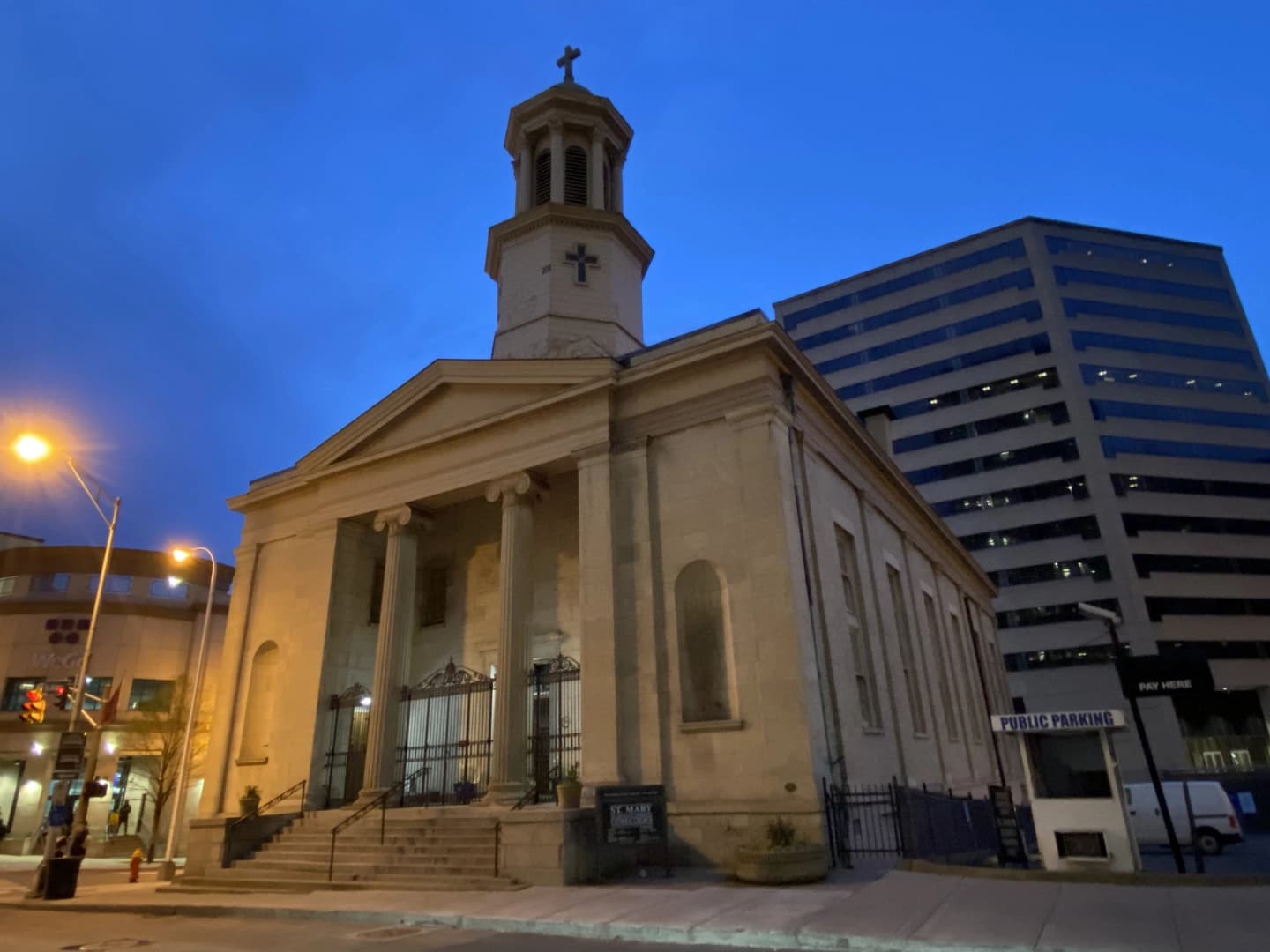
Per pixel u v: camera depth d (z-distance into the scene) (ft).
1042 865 48.21
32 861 112.98
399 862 56.80
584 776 60.64
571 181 103.71
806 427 72.38
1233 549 216.33
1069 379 230.07
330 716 80.28
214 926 44.93
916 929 32.01
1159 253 252.21
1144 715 196.75
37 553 147.64
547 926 37.37
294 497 92.68
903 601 92.53
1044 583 217.15
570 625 75.56
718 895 43.14
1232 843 79.36
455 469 78.23
